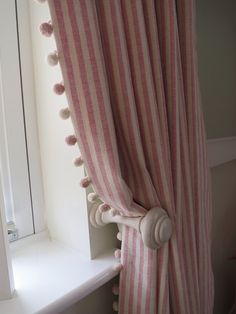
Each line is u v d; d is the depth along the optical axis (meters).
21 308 0.50
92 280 0.59
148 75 0.51
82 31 0.42
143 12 0.52
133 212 0.55
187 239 0.64
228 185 1.19
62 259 0.67
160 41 0.56
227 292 1.29
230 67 1.14
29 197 0.73
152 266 0.57
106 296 0.73
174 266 0.60
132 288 0.60
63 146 0.66
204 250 0.70
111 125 0.47
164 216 0.55
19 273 0.61
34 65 0.68
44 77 0.66
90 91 0.44
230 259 1.25
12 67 0.65
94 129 0.46
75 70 0.43
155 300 0.58
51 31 0.42
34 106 0.70
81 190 0.64
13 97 0.66
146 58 0.50
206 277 0.71
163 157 0.55
